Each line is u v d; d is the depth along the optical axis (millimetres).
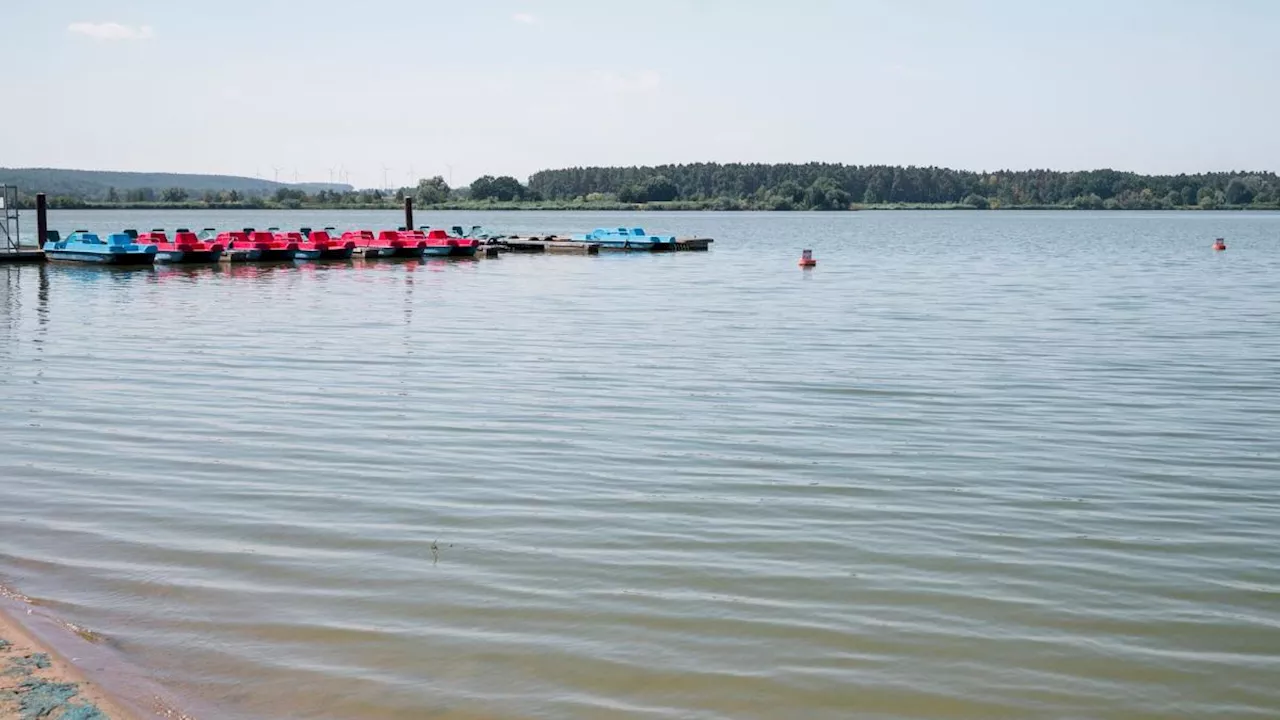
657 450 15523
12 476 14008
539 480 13984
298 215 197250
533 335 27266
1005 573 11008
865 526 12336
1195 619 10023
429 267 51750
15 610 9852
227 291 38500
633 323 29875
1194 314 32844
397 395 19266
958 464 14938
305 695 8477
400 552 11391
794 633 9625
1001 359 23672
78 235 51781
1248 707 8531
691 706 8430
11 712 7918
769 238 99312
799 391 19906
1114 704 8539
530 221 167000
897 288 42094
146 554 11273
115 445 15602
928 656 9250
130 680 8586
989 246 82688
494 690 8617
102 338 26188
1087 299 37750
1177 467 14906
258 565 11000
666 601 10234
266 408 18094
